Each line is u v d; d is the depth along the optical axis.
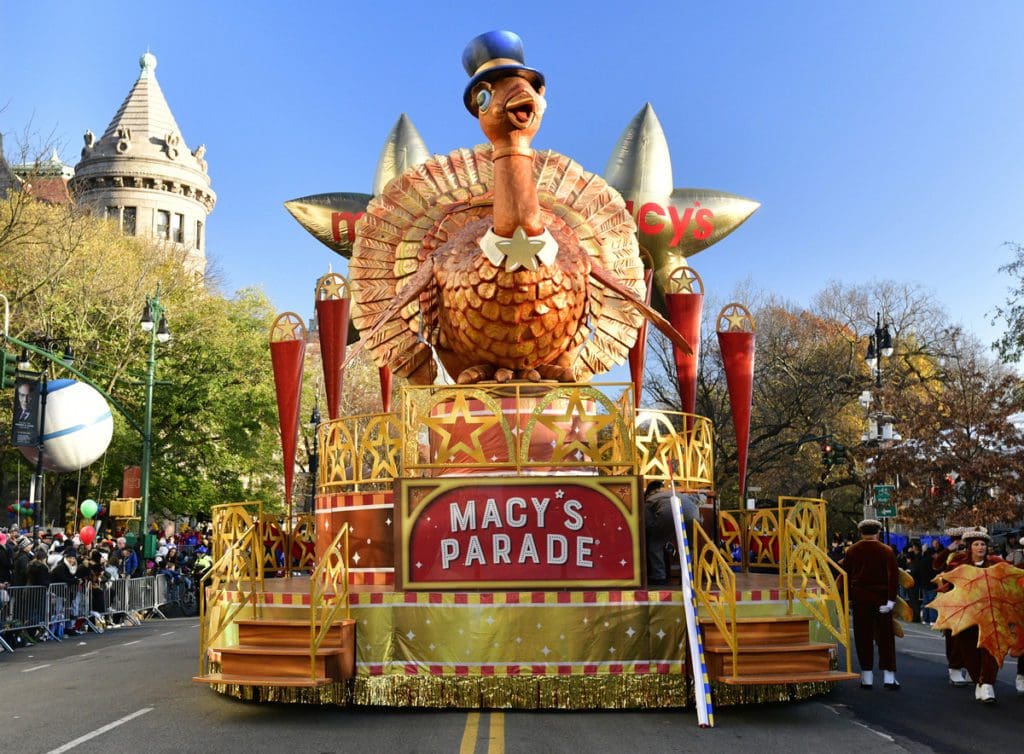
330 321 14.41
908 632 20.05
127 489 33.31
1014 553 13.34
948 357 43.09
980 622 9.95
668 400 41.97
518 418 10.28
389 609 9.79
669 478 11.16
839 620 9.96
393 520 10.13
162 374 37.75
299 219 17.00
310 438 49.25
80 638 18.92
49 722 9.16
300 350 14.37
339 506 11.55
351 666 9.64
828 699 10.38
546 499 9.93
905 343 45.78
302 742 8.06
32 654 15.87
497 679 9.59
